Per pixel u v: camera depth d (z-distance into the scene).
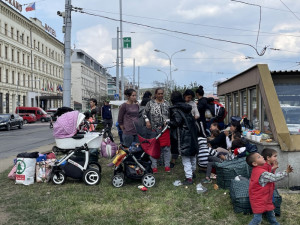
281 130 5.93
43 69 70.75
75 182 6.73
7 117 30.11
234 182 4.83
